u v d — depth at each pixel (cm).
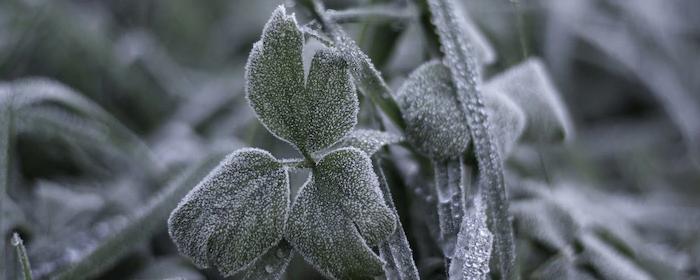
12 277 31
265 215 27
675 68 49
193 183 31
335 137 28
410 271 28
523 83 32
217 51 51
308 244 27
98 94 41
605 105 51
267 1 52
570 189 37
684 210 38
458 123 29
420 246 31
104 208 34
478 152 29
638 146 46
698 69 50
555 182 37
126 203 34
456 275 28
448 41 30
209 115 41
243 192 27
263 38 28
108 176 36
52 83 34
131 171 36
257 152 28
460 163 29
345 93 28
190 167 33
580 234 32
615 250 33
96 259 30
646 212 38
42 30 39
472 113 29
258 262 28
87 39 41
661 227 38
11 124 32
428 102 29
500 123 30
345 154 28
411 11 32
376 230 27
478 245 28
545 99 32
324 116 28
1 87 33
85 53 40
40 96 33
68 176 36
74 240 32
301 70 28
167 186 33
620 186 44
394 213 28
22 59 39
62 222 34
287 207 27
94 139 34
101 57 41
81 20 41
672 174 45
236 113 40
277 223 27
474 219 29
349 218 27
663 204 41
